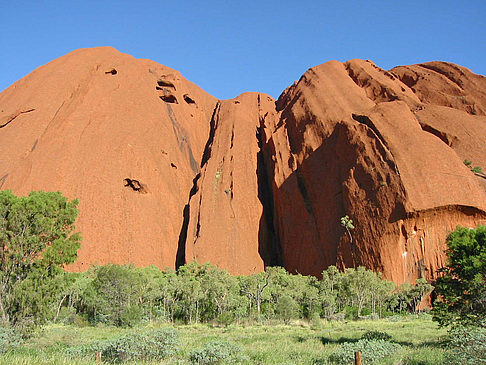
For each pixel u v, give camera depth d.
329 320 40.12
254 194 89.88
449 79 95.44
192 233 81.69
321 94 94.62
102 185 77.62
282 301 39.34
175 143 100.25
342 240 66.06
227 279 43.59
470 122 76.19
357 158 70.06
